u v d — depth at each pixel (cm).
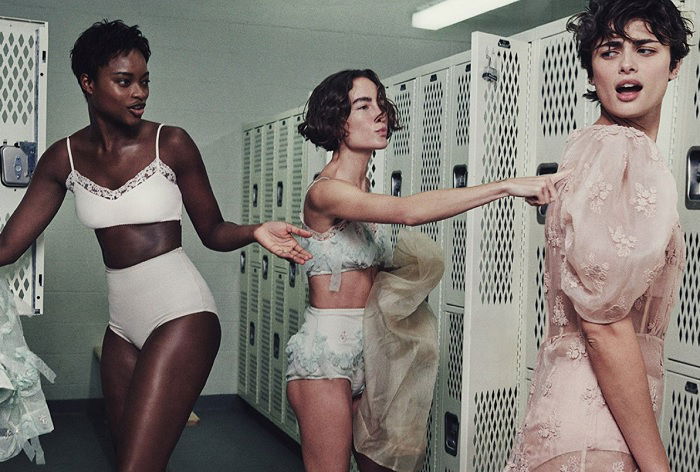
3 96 281
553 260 142
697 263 221
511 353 283
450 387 319
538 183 144
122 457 213
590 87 253
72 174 227
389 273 249
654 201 127
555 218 140
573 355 137
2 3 626
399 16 742
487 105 272
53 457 512
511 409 284
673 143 228
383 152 379
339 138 243
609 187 129
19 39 281
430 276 244
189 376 221
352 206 220
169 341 219
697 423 220
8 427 238
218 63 691
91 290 650
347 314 240
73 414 641
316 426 236
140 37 218
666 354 232
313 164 507
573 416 134
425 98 343
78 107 647
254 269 630
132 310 227
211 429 597
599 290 126
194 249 681
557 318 142
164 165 225
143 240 224
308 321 243
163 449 216
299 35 714
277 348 566
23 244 237
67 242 644
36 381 242
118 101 215
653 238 125
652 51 135
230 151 695
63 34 641
